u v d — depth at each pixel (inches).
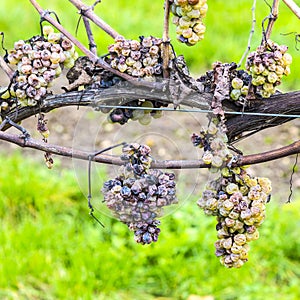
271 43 68.7
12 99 72.6
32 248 147.6
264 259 152.1
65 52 70.4
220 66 69.5
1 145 200.1
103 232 156.7
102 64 69.7
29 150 197.6
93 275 141.7
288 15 211.9
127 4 246.5
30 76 69.9
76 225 159.3
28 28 236.1
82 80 70.7
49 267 142.8
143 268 147.9
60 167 186.7
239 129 70.9
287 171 185.2
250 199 69.6
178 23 67.8
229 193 69.7
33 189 165.8
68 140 203.8
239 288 143.5
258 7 216.4
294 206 164.6
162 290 144.4
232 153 71.5
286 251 154.8
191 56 215.3
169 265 147.3
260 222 69.9
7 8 239.3
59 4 244.1
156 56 69.4
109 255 146.4
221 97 69.1
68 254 148.6
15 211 163.8
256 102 70.2
